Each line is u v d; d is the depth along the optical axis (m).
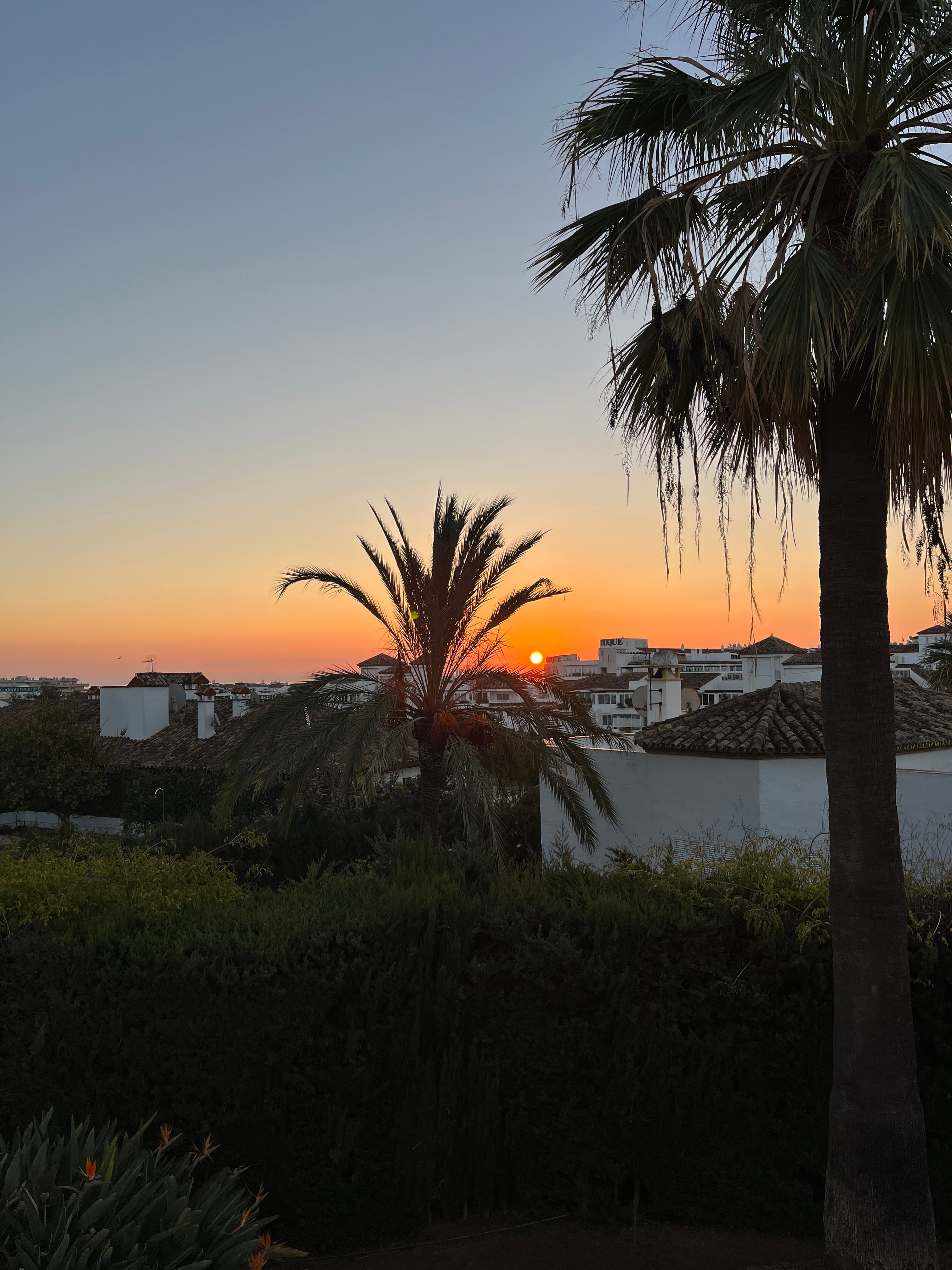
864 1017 4.50
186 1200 3.90
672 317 5.01
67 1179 4.04
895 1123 4.43
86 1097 5.16
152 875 6.28
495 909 5.55
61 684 119.31
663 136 5.08
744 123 4.41
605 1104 5.30
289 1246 5.12
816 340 4.29
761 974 5.28
